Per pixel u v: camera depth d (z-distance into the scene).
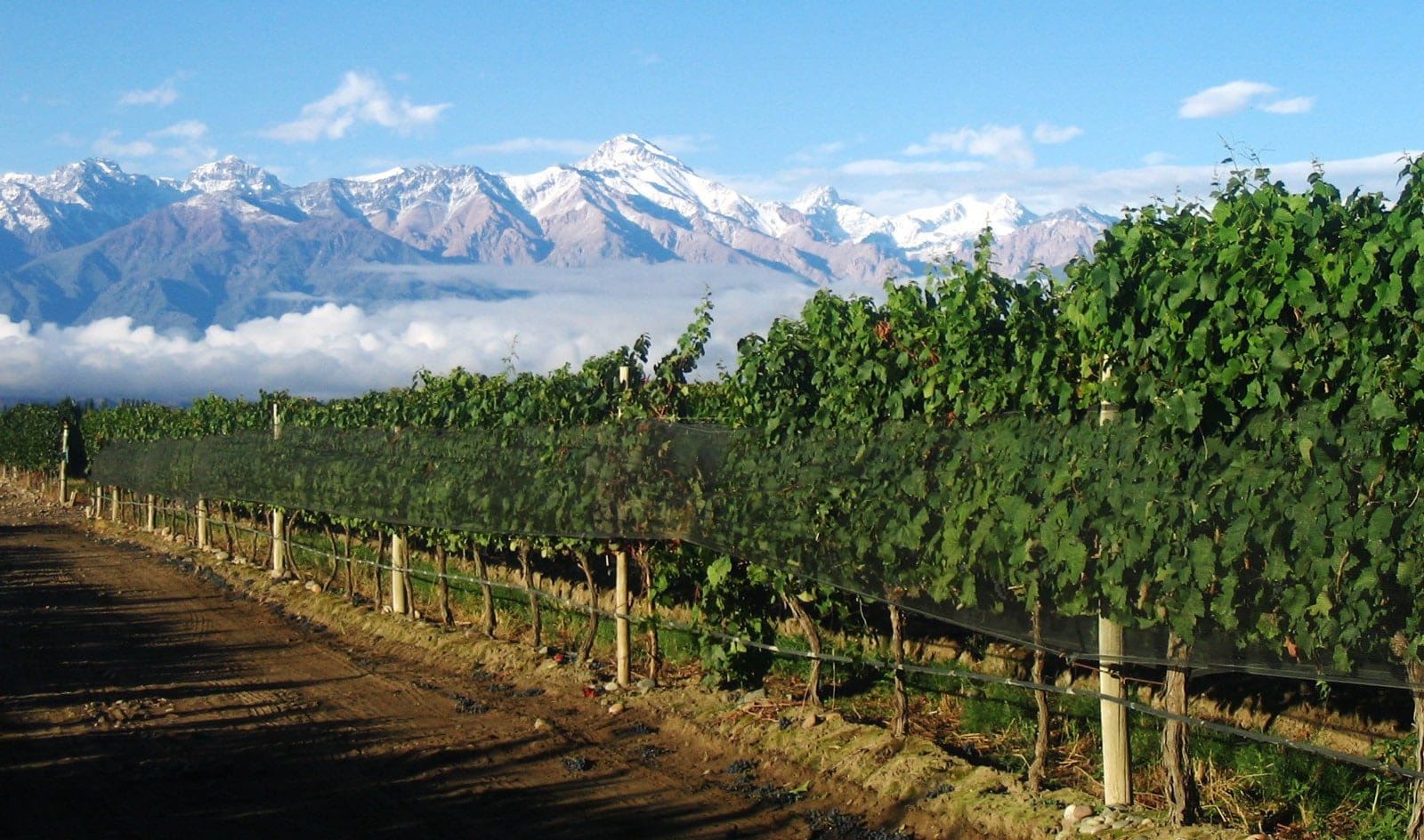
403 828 6.95
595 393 11.27
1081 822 6.08
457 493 12.50
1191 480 5.38
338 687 11.24
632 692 10.13
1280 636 5.11
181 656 13.12
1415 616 4.58
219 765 8.33
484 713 9.97
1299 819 5.94
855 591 7.66
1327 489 4.86
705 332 10.50
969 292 6.89
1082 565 5.87
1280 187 5.20
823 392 8.23
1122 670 6.19
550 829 6.88
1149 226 5.60
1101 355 5.95
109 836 6.77
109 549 26.64
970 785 6.82
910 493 7.20
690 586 10.46
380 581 16.06
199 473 23.48
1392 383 4.61
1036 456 6.32
